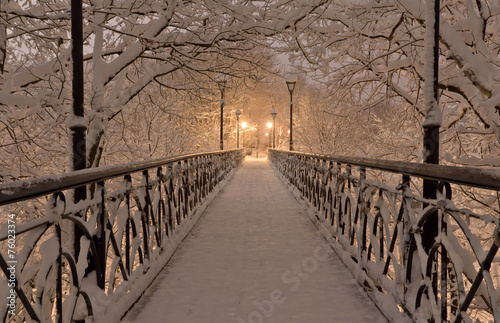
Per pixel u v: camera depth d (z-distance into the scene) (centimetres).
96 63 774
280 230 764
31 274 466
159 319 357
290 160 1520
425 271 277
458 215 228
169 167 608
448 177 230
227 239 688
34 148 843
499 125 734
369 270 416
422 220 281
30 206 738
